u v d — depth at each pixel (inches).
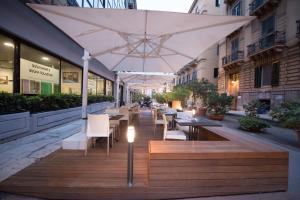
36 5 157.0
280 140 327.0
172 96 758.5
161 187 122.8
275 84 625.6
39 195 123.2
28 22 310.2
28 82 352.5
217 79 1103.6
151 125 386.0
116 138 256.8
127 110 339.0
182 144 143.9
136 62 322.0
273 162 130.0
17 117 243.6
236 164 126.6
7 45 299.3
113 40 227.3
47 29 364.2
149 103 1041.5
